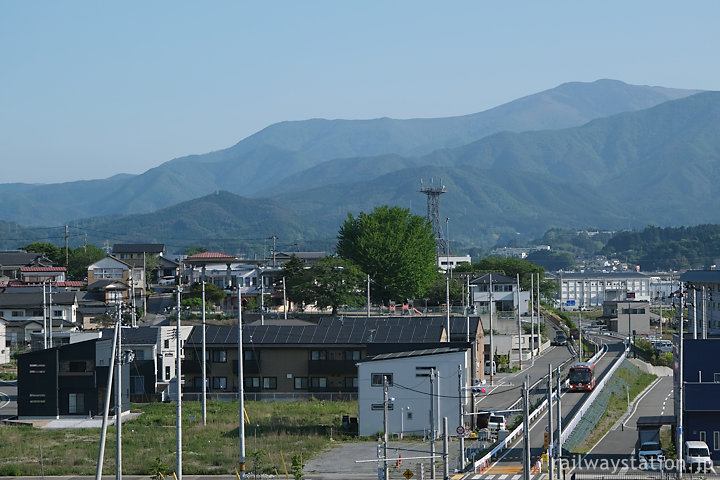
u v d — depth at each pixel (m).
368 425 109.62
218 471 88.00
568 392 139.62
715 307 173.88
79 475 88.12
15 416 124.81
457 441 105.62
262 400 137.00
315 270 186.75
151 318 194.62
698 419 92.12
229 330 141.62
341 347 137.00
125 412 125.06
